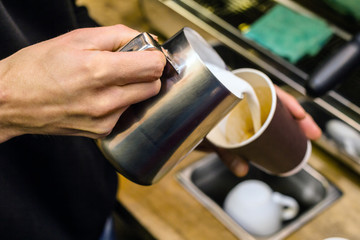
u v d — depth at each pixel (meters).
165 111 0.37
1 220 0.54
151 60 0.34
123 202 0.73
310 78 0.57
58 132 0.40
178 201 0.72
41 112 0.37
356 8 0.72
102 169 0.68
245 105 0.52
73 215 0.64
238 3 0.83
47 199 0.60
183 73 0.36
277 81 0.74
